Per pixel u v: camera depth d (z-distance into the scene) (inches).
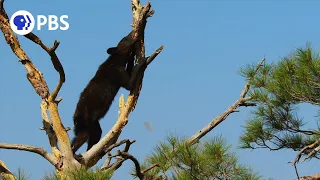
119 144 467.2
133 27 521.7
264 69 548.1
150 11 514.9
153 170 455.5
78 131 589.6
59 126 488.1
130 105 510.9
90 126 592.4
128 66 619.5
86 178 341.7
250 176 402.6
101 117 604.1
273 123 546.9
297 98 496.4
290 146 543.2
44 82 503.5
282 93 511.8
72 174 350.6
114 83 613.3
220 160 401.7
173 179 405.1
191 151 402.0
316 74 474.9
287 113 541.0
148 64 518.9
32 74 500.4
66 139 487.5
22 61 499.8
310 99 492.4
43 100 500.4
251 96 553.0
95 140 593.6
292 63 498.9
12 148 478.6
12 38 494.9
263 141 548.4
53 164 485.1
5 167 459.8
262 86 544.4
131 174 460.4
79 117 594.6
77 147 576.4
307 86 487.5
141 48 522.3
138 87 517.0
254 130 546.9
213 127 577.0
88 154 498.3
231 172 401.1
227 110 582.6
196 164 401.1
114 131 502.9
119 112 534.9
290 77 501.4
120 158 461.7
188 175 405.1
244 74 552.7
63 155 482.3
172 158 409.1
